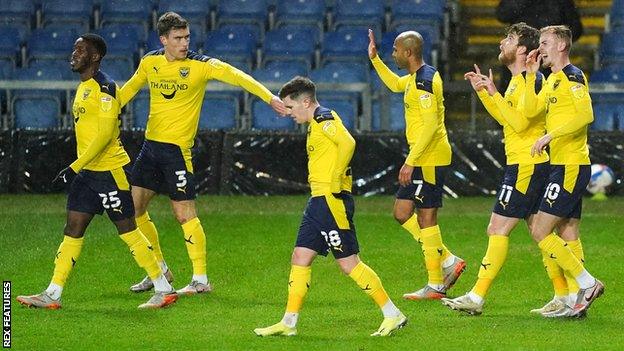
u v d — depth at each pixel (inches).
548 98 1031.0
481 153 1927.9
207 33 2364.7
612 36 2361.0
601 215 1732.3
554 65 1027.9
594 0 2532.0
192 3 2458.2
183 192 1187.3
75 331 994.7
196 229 1188.5
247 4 2463.1
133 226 1097.4
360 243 1496.1
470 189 1931.6
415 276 1284.4
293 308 977.5
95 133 1083.3
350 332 995.9
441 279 1174.3
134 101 2119.8
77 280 1243.2
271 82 2140.7
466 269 1332.4
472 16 2541.8
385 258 1387.8
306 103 966.4
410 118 1162.0
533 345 944.9
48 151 1969.7
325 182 963.3
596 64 2381.9
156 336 975.6
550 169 1048.2
